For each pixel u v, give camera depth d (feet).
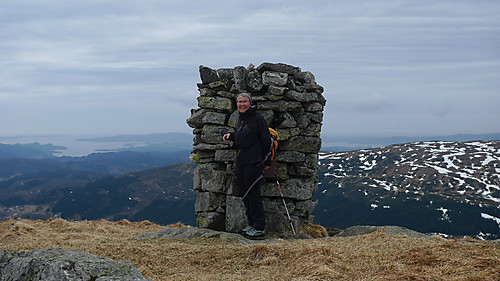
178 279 19.83
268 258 22.45
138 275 17.13
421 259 19.04
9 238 33.42
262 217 32.81
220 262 22.94
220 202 37.27
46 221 43.01
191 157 39.99
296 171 37.91
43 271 16.25
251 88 37.42
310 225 38.96
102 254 25.25
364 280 16.98
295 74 38.81
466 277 15.98
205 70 38.55
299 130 37.88
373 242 25.12
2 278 17.29
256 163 32.19
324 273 18.04
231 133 33.42
